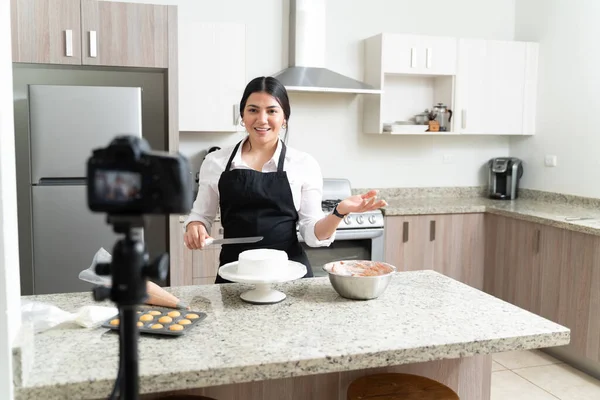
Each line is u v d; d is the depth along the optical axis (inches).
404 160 177.2
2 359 43.8
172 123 136.9
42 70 142.0
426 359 54.3
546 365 136.9
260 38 159.9
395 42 159.2
